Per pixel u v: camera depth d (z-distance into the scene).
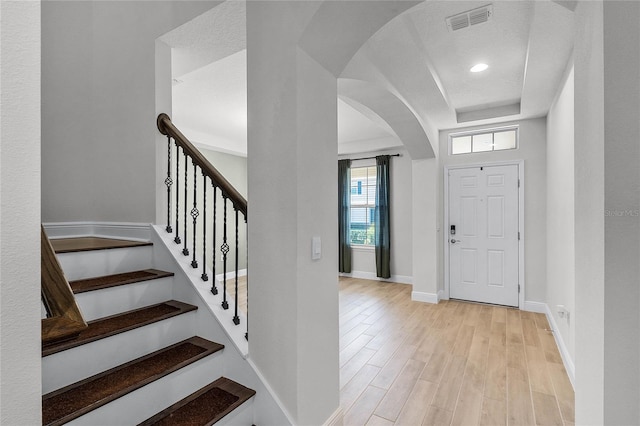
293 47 1.55
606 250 0.99
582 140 1.23
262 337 1.67
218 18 2.02
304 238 1.58
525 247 4.28
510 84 3.41
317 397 1.68
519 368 2.66
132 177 2.41
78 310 0.74
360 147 6.29
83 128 2.66
